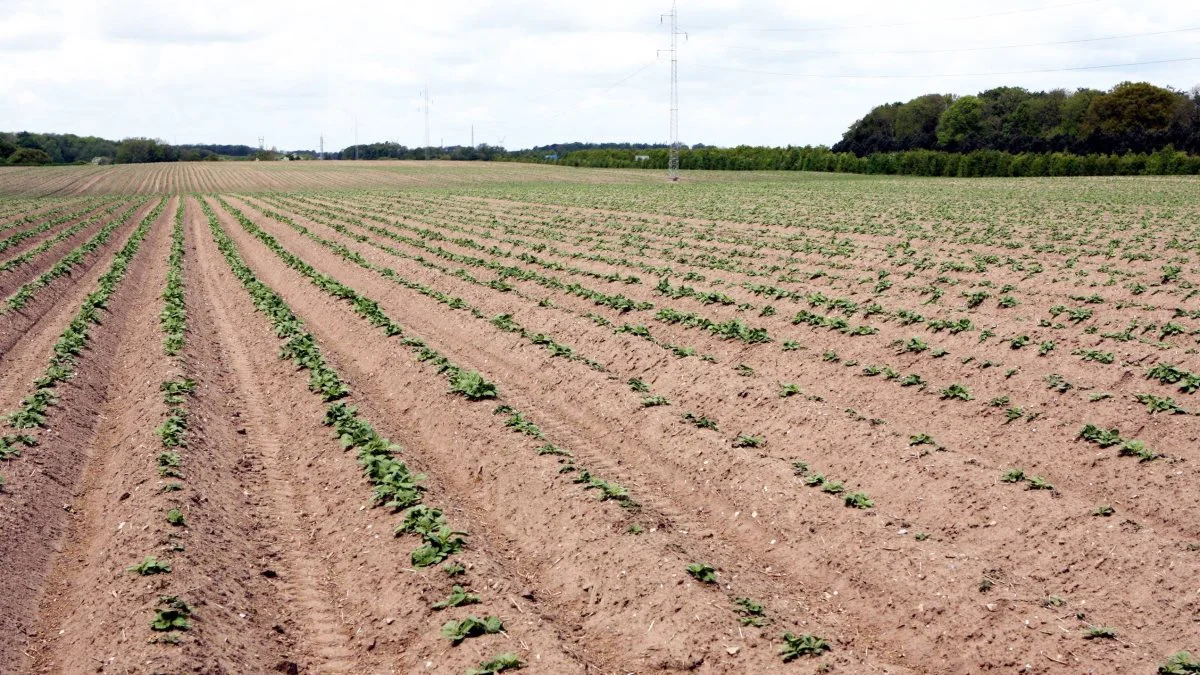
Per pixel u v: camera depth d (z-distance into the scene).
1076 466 13.98
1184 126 119.19
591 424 16.70
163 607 9.26
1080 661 8.98
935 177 119.06
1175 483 12.83
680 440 14.93
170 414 15.60
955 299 25.81
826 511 12.12
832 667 8.76
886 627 10.08
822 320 22.39
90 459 15.04
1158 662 8.86
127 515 11.90
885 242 39.91
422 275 32.78
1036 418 15.43
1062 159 111.06
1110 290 26.52
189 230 56.81
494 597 9.92
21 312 25.95
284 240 48.75
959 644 9.56
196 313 27.30
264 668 8.95
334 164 175.12
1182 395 16.31
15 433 14.78
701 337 22.16
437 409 16.62
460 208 68.38
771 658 8.97
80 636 9.30
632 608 10.00
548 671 8.60
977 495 12.41
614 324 23.59
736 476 13.51
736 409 16.64
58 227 56.06
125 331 25.05
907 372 19.16
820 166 141.38
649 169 152.88
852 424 14.92
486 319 23.94
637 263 33.69
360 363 21.28
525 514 12.58
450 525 11.67
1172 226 43.66
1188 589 10.02
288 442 15.77
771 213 57.19
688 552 11.10
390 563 10.77
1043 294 25.67
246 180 128.00
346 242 45.56
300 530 12.45
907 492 12.98
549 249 38.91
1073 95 132.25
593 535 11.45
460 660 8.84
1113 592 10.31
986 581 10.20
